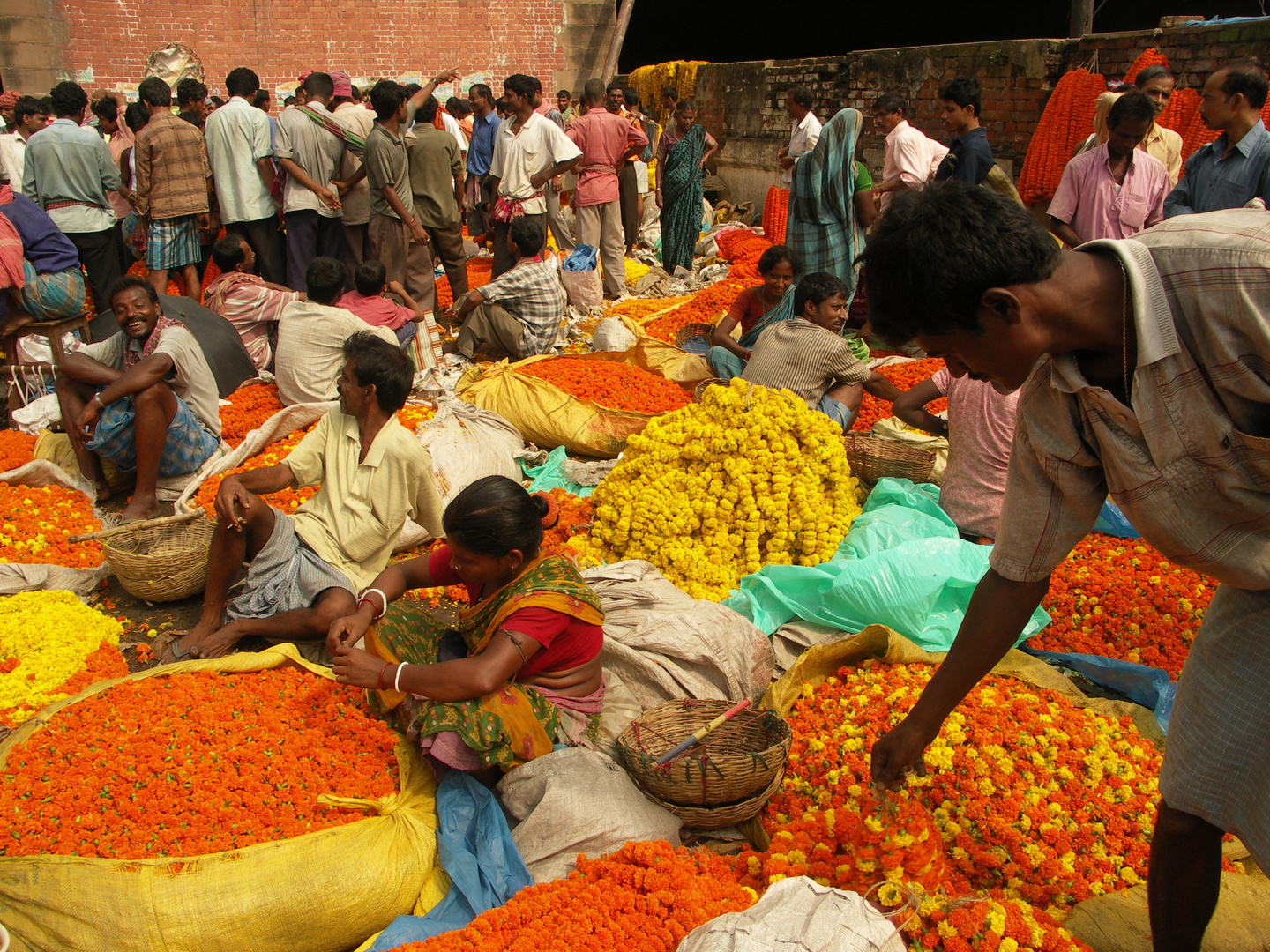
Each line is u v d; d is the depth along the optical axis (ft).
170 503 17.47
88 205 28.19
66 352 23.15
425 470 13.52
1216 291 5.34
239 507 12.28
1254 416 5.61
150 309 17.11
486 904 8.55
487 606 10.25
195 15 53.42
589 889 8.25
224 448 18.06
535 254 25.86
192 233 29.25
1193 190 19.49
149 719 10.16
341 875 8.45
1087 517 6.89
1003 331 5.73
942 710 7.78
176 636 13.66
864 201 26.00
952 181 5.70
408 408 19.70
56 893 8.07
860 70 43.16
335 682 11.19
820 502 14.46
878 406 20.02
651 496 14.38
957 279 5.48
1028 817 9.14
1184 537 6.11
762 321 21.54
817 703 11.20
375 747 10.19
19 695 11.63
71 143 27.53
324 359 19.66
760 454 14.19
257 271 30.37
